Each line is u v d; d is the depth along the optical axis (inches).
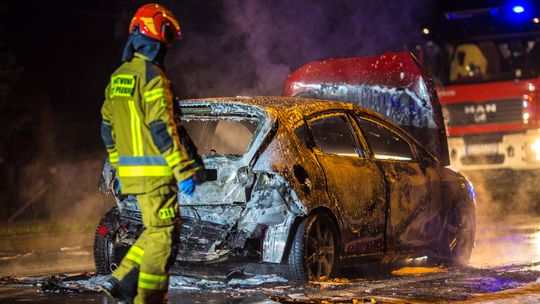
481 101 810.2
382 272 407.8
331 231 342.6
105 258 364.2
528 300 288.8
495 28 812.6
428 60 826.2
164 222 241.6
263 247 329.7
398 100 459.5
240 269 339.9
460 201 431.5
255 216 329.7
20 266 524.7
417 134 453.7
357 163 364.8
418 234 399.5
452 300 292.5
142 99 239.6
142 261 240.4
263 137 329.7
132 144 240.5
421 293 305.7
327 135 393.1
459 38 820.0
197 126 398.3
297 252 327.6
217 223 337.7
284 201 326.3
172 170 234.8
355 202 354.6
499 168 804.6
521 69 802.2
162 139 233.5
